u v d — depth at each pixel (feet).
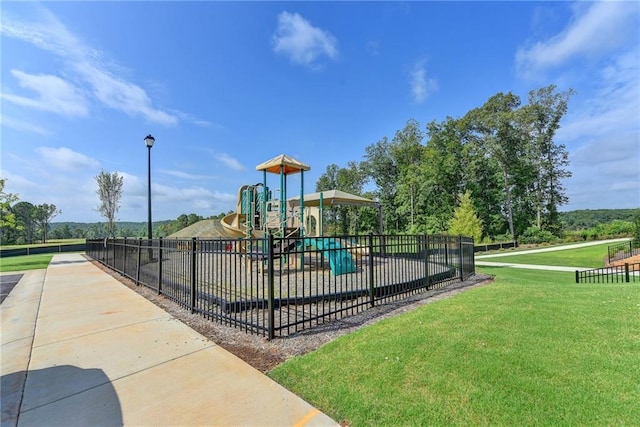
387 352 9.68
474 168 115.03
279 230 32.09
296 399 7.71
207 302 15.84
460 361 8.85
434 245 23.81
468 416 6.54
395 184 140.77
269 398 7.79
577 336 10.51
